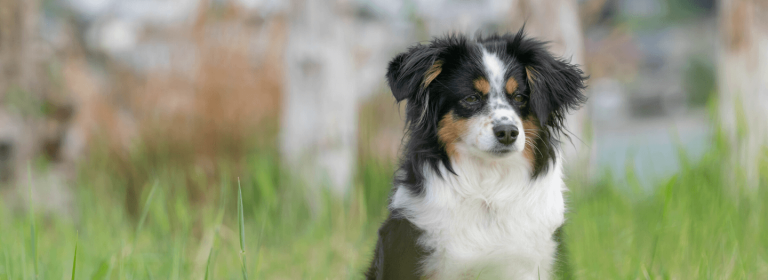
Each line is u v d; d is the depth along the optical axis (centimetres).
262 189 520
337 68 591
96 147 635
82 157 648
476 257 308
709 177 441
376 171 601
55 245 453
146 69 723
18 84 686
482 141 296
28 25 694
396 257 312
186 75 673
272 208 520
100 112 666
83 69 754
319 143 584
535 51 321
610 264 377
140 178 611
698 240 370
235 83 661
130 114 679
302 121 591
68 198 629
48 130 704
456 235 308
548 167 319
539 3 616
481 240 308
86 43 871
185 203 546
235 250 433
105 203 563
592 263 378
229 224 545
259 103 659
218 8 693
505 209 310
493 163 307
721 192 427
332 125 588
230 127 639
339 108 594
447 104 313
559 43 575
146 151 623
